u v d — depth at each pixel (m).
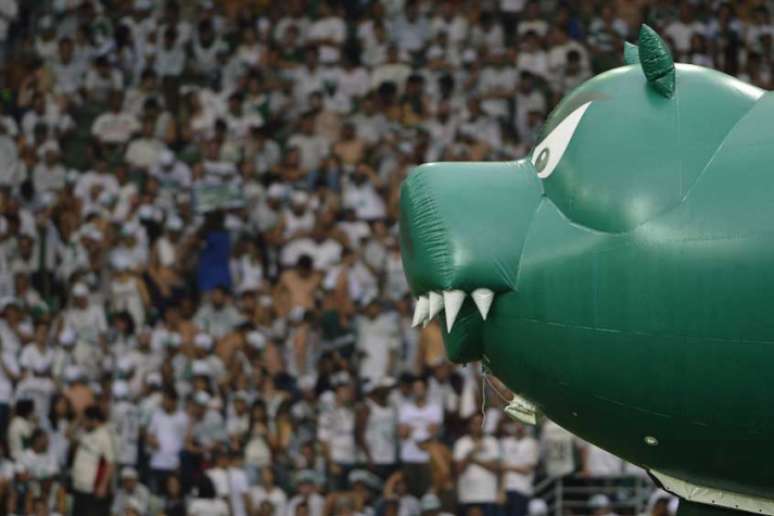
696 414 27.31
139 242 79.12
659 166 27.83
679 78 28.91
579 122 29.06
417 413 67.06
